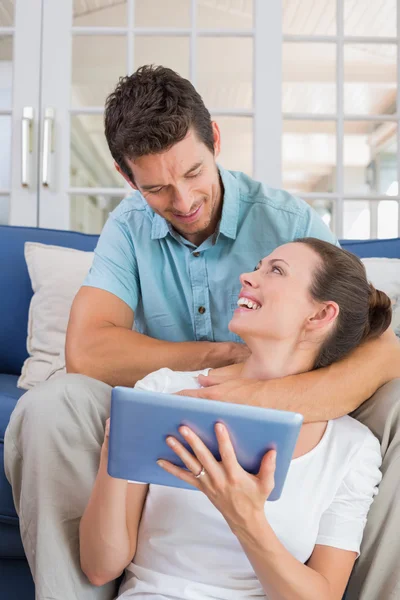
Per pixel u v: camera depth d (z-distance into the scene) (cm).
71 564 104
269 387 109
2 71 292
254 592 96
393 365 116
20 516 109
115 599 102
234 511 83
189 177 125
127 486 103
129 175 130
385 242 211
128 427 81
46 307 197
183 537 100
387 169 574
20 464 112
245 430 78
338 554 98
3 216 302
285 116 272
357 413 117
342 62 279
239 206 151
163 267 153
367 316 116
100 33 269
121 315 152
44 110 263
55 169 264
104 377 140
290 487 100
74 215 575
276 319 111
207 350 138
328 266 112
